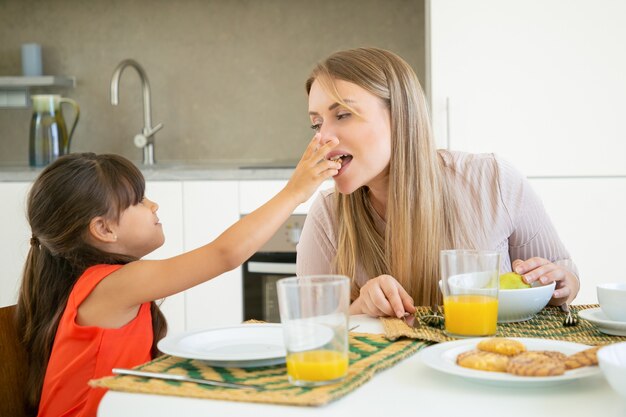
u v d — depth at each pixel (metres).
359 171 1.48
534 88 2.84
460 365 0.89
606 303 1.14
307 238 1.67
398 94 1.50
